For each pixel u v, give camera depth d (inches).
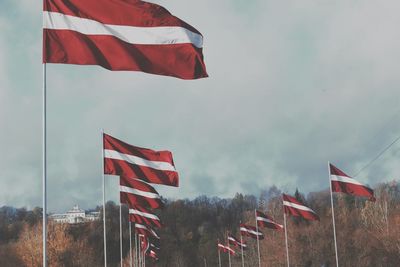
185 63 473.7
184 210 6323.8
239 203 6879.9
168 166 964.0
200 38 480.4
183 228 5974.4
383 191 3666.3
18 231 5078.7
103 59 460.4
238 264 4170.8
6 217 5826.8
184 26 475.2
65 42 453.4
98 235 4980.3
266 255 3570.4
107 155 973.8
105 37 462.6
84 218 6692.9
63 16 456.1
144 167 964.0
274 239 3513.8
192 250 5718.5
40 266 3272.6
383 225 3065.9
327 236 3230.8
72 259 3479.3
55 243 3393.2
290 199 1790.1
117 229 5196.9
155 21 471.5
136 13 468.8
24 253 3294.8
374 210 3341.5
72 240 3671.3
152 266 5359.3
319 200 4940.9
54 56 448.1
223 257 5324.8
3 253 3299.7
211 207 6732.3
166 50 471.2
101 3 466.6
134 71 463.2
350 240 3127.5
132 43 466.9
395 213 3284.9
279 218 3959.2
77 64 452.8
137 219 1541.6
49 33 450.3
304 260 3211.1
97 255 4350.4
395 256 2714.1
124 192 1148.5
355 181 1440.7
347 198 4325.8
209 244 5541.3
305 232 3356.3
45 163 433.1
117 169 968.9
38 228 3427.7
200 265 5502.0
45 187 429.4
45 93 442.0
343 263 3009.4
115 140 977.5
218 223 6314.0
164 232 5846.5
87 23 461.4
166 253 5610.2
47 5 452.4
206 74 475.8
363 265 2842.0
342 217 3479.3
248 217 5403.5
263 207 5398.6
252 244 3998.5
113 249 4923.7
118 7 468.4
